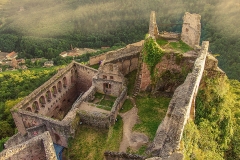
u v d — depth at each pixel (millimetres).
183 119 14258
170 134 14289
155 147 14922
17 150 12344
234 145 21297
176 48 24953
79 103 24250
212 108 20266
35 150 13016
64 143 22438
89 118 22297
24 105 24047
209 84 21172
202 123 19250
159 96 24703
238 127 22625
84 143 21203
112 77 26422
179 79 23500
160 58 23375
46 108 27281
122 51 28641
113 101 26484
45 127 22344
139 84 25250
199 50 23500
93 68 30094
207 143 18609
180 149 13945
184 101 15523
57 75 28547
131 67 29562
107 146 20266
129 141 20156
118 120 22672
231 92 26969
